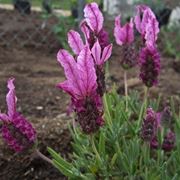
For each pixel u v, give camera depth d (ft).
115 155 0.58
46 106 0.98
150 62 0.57
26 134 0.50
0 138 0.76
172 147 0.65
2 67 1.29
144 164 0.59
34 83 1.14
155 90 1.07
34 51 1.56
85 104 0.46
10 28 1.80
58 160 0.56
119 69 1.34
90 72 0.45
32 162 0.72
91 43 0.53
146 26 0.56
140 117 0.65
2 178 0.70
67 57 0.44
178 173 0.59
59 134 0.77
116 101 0.70
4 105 0.96
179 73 1.40
